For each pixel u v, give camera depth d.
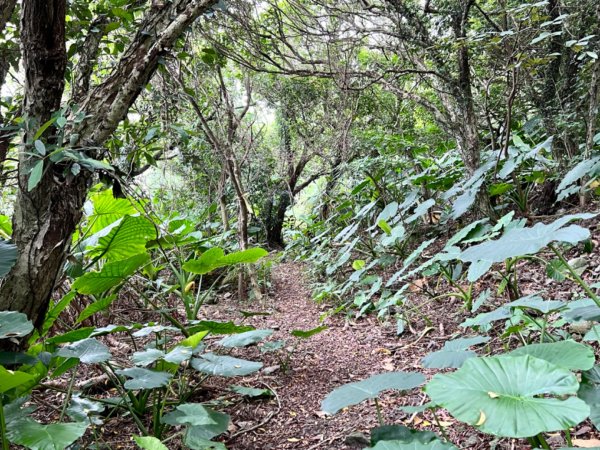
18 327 1.62
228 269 5.71
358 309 4.08
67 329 3.09
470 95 4.02
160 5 2.10
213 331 2.63
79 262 2.62
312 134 7.55
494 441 1.72
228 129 5.07
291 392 2.52
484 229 3.15
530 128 4.54
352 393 1.52
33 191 1.86
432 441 1.25
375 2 5.17
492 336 2.74
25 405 2.24
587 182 3.99
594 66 3.61
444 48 3.67
